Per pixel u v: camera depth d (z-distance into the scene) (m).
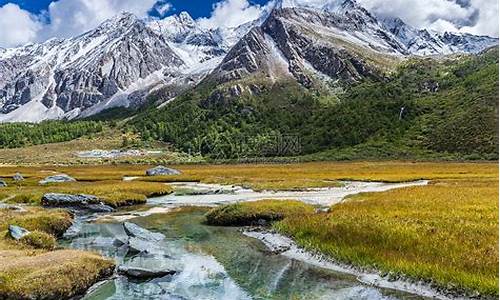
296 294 22.11
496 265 22.11
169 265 27.91
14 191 69.44
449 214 34.44
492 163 148.62
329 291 22.42
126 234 38.53
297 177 99.69
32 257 26.44
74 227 42.41
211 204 58.06
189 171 135.50
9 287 21.31
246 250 31.59
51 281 22.28
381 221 32.19
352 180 93.19
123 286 23.98
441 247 25.55
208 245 33.38
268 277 25.06
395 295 21.52
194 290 23.06
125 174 122.12
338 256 27.48
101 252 31.88
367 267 25.31
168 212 51.56
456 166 135.62
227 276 25.38
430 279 22.34
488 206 38.38
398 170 121.31
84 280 23.66
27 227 37.41
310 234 32.75
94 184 83.50
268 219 41.91
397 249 26.62
